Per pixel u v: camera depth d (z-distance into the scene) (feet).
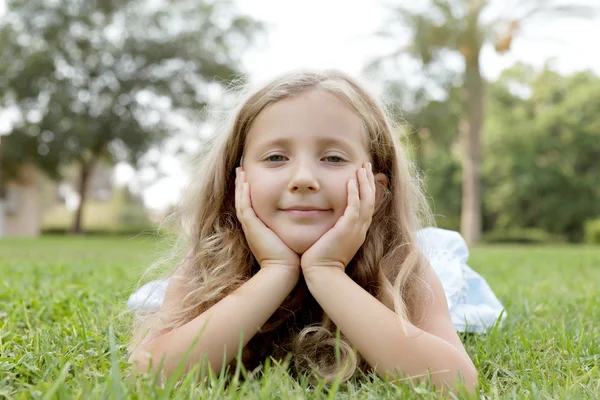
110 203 138.31
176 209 8.60
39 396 4.66
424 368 5.68
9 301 10.73
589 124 106.93
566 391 5.26
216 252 7.41
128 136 81.56
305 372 6.55
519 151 108.88
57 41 80.59
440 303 7.03
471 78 70.08
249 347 6.93
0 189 86.43
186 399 4.83
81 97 82.69
